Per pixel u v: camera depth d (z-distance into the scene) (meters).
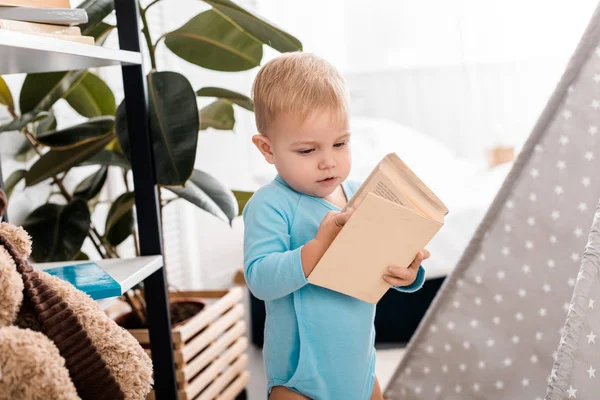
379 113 3.19
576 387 0.88
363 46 3.17
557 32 2.98
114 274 0.99
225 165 2.72
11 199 1.56
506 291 1.25
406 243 0.86
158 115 1.17
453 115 3.14
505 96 3.08
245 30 1.30
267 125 0.94
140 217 1.17
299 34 3.04
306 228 0.96
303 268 0.87
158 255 1.17
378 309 2.13
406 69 3.14
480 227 1.27
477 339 1.28
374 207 0.82
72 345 0.65
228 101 1.59
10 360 0.57
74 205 1.34
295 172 0.93
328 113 0.90
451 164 2.62
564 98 1.19
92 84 1.52
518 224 1.24
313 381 0.96
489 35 3.06
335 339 0.95
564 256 1.21
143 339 1.41
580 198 1.19
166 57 2.45
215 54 1.44
